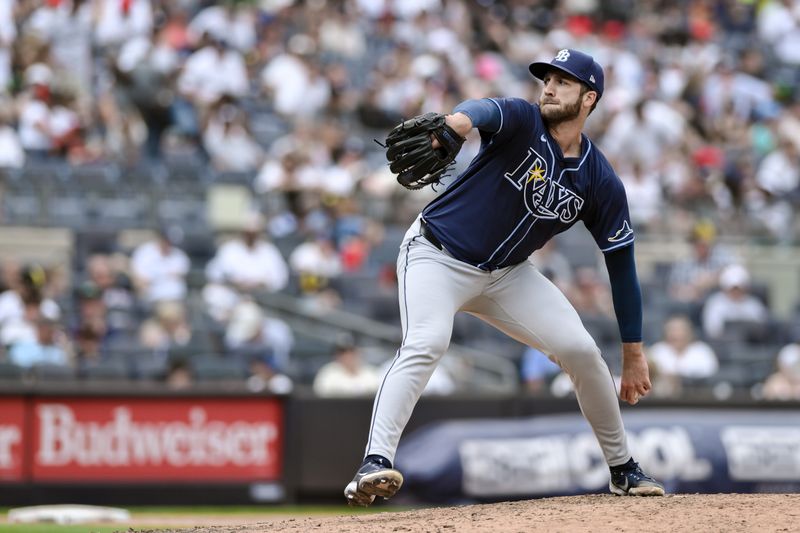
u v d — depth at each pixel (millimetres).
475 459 32719
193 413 32312
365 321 40375
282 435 32781
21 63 49750
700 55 65375
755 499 16641
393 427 15742
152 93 48656
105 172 45969
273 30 57656
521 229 16250
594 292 42500
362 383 35188
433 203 16438
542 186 16078
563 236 47469
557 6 68938
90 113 49219
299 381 36906
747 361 41375
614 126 53531
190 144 48938
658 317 43219
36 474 31422
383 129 52938
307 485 32781
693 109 60188
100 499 31656
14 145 46344
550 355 17094
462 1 64375
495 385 38312
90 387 31812
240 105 51844
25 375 34375
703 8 70188
